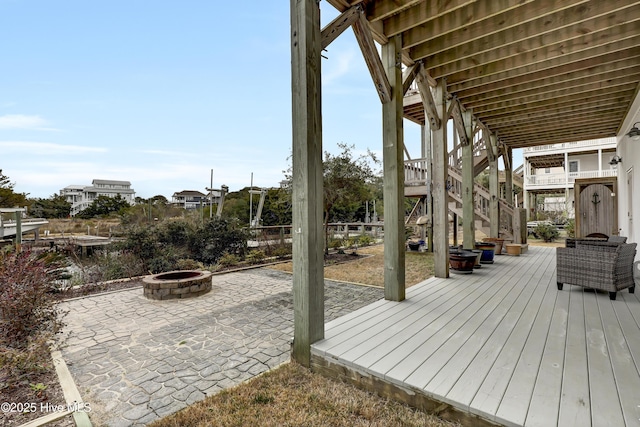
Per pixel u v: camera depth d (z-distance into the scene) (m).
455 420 1.63
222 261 7.41
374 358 2.12
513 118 6.73
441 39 3.86
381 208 21.19
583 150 16.09
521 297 3.71
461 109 5.94
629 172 6.15
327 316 3.60
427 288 4.16
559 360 2.06
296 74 2.45
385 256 3.62
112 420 1.80
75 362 2.54
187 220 8.16
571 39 3.59
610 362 2.03
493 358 2.11
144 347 2.83
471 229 6.11
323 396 1.97
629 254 3.81
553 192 19.55
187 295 4.58
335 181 8.26
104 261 6.43
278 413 1.81
